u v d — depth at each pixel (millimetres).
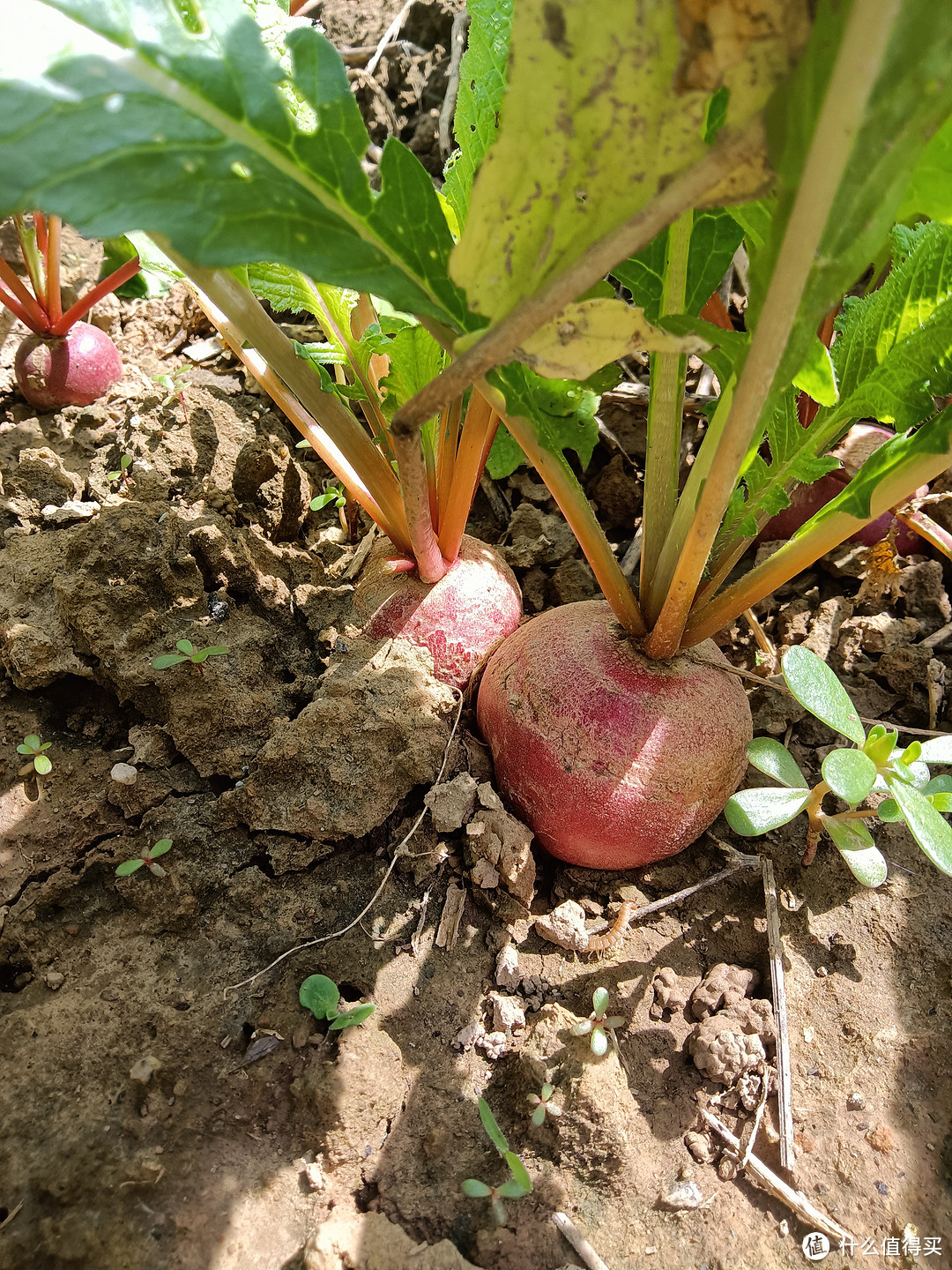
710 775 195
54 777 228
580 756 193
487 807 213
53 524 288
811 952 211
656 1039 196
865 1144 182
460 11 391
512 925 210
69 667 240
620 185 113
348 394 227
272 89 123
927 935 211
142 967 196
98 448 319
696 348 124
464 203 203
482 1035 194
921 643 265
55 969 196
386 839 220
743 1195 176
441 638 233
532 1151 180
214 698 228
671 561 188
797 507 269
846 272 113
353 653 236
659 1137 183
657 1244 169
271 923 205
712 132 133
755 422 134
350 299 220
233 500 287
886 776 182
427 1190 173
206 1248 160
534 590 289
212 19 121
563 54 101
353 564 275
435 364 204
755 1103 187
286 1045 185
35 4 110
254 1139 176
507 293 124
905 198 124
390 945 205
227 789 225
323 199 129
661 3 96
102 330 365
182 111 116
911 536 283
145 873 210
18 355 319
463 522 228
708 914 218
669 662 201
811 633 271
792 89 98
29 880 210
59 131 107
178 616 246
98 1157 166
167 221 111
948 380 161
